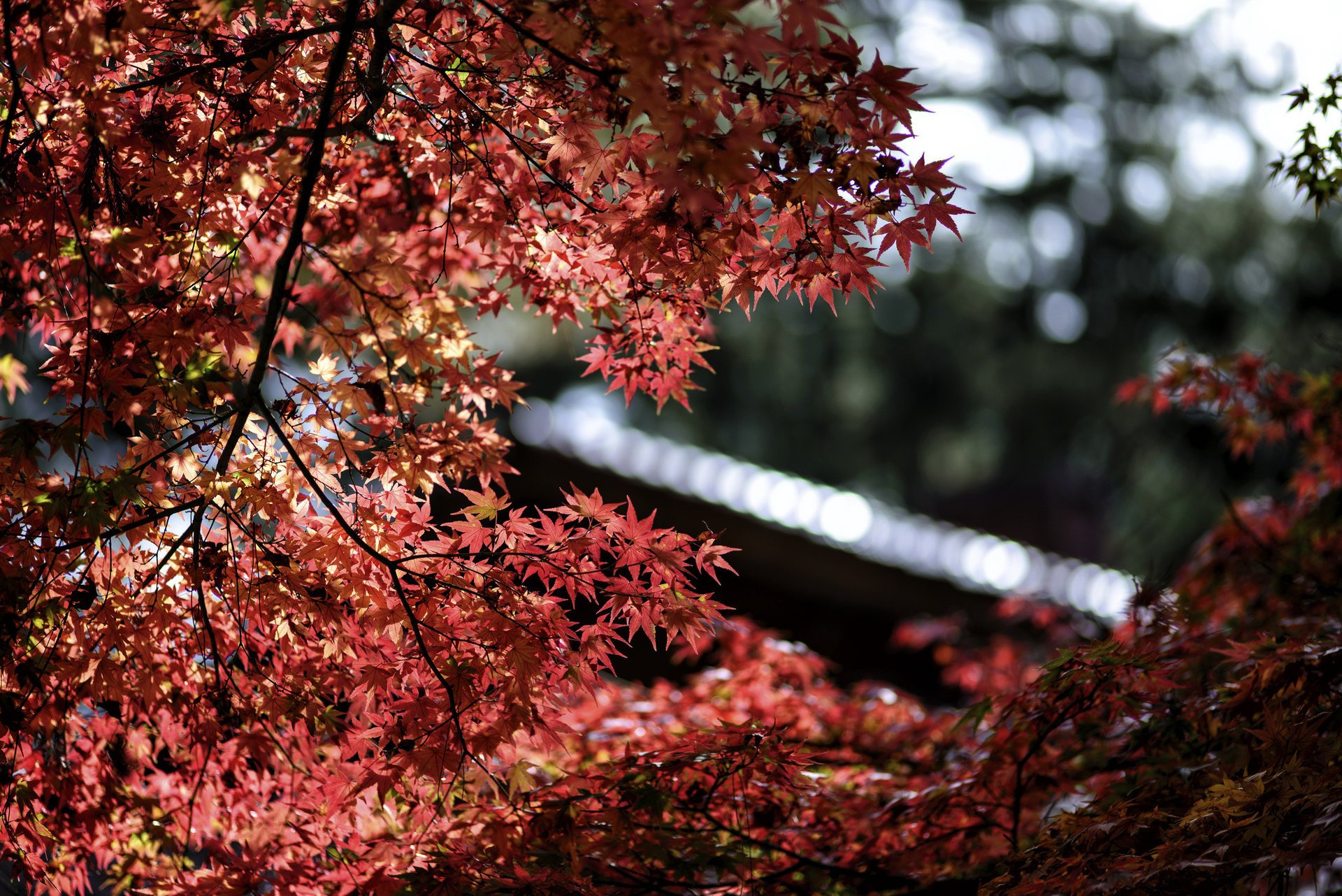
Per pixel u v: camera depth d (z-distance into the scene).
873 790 3.60
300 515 2.66
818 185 2.38
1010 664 6.22
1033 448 21.05
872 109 2.34
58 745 2.78
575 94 2.59
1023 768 3.31
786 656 4.33
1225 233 18.80
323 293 3.12
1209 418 12.45
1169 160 20.31
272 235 2.99
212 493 2.56
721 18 2.04
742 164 2.12
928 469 21.91
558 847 2.75
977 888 3.02
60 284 2.74
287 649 2.73
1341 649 2.72
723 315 19.42
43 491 2.49
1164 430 16.38
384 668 2.62
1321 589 4.25
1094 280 20.22
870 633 8.20
